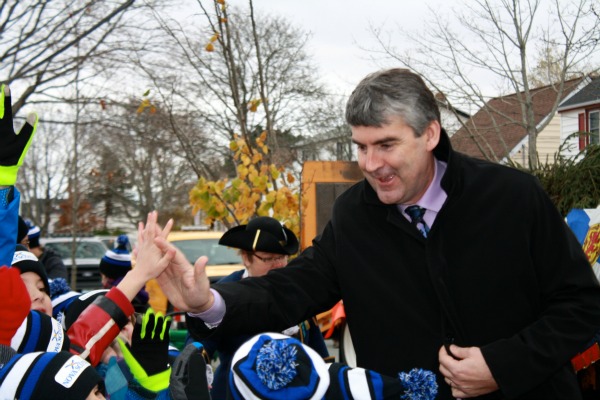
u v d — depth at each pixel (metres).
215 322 2.85
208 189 6.10
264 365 2.38
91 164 35.41
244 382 2.40
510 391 2.65
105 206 43.78
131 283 2.85
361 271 2.96
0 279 2.63
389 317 2.91
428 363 2.84
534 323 2.77
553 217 2.87
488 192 2.87
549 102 19.70
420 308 2.87
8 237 2.76
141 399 2.82
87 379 2.42
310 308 3.04
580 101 19.02
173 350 3.52
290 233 4.67
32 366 2.41
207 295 2.78
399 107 2.75
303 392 2.36
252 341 2.57
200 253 11.02
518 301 2.82
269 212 6.42
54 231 41.53
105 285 6.14
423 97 2.81
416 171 2.83
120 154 35.09
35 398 2.36
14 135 2.78
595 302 2.80
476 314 2.81
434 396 2.60
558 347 2.70
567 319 2.74
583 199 6.90
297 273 3.06
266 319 2.93
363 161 2.84
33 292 3.50
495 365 2.65
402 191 2.86
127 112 14.59
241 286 2.92
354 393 2.53
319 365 2.47
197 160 6.86
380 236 2.96
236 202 6.13
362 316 2.96
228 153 20.09
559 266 2.82
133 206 41.28
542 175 7.41
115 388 2.86
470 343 2.82
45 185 38.22
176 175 38.44
